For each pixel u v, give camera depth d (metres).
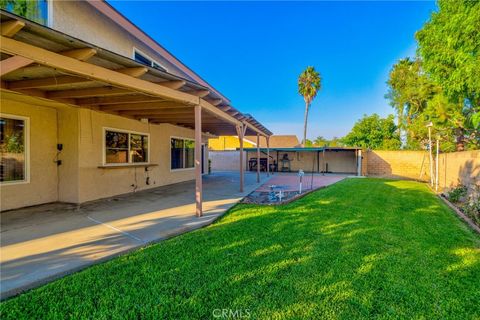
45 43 3.02
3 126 5.57
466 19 5.91
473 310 2.33
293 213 5.82
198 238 4.06
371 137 25.00
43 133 6.39
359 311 2.27
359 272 2.99
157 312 2.18
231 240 3.98
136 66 3.90
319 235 4.29
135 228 4.48
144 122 9.23
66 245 3.60
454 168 9.95
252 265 3.11
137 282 2.66
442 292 2.60
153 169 9.81
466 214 6.03
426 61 8.47
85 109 6.71
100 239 3.88
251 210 6.10
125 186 8.31
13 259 3.10
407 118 19.94
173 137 11.25
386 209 6.55
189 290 2.54
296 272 2.96
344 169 20.98
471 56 6.21
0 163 5.53
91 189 6.97
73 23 6.21
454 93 7.64
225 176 15.84
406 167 18.58
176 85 4.79
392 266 3.16
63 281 2.64
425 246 3.88
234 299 2.40
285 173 19.75
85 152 6.74
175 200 7.29
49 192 6.58
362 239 4.14
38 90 5.30
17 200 5.85
